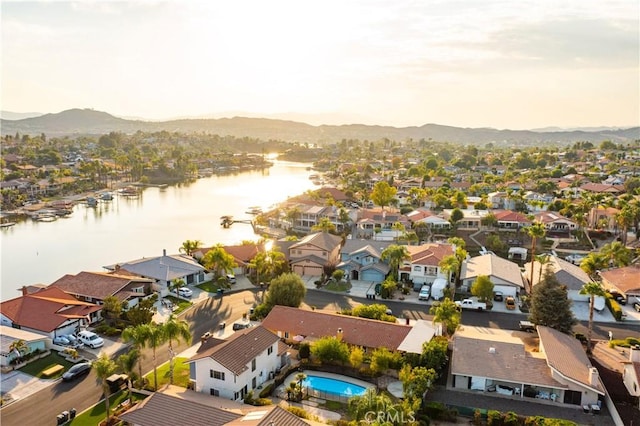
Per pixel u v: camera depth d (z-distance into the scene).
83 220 170.50
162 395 46.94
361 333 64.19
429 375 51.62
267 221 161.62
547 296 68.19
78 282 85.50
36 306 72.62
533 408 50.97
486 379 54.28
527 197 174.88
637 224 128.62
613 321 76.56
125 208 193.88
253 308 79.31
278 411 42.41
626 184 188.88
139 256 124.62
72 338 66.81
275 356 59.66
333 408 51.62
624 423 47.22
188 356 63.47
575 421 48.62
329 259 100.94
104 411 50.31
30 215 175.12
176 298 85.44
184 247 109.19
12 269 114.62
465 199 167.38
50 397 53.06
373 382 56.94
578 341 63.41
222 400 50.88
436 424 48.72
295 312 69.94
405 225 142.62
